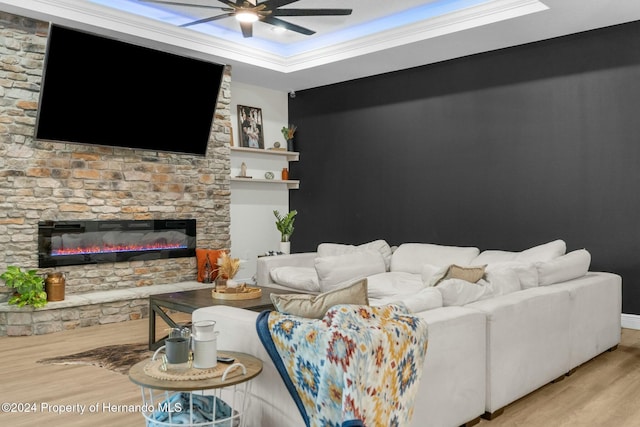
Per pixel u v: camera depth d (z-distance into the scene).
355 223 7.30
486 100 5.98
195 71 5.84
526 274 3.69
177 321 5.37
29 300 4.76
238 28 6.05
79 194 5.32
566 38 5.39
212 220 6.46
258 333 2.16
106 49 5.09
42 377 3.60
